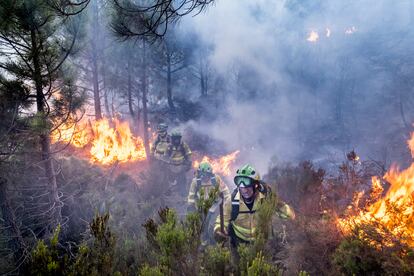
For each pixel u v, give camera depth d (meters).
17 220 5.98
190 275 2.53
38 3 4.59
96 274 2.46
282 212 3.64
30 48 5.31
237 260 2.93
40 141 5.85
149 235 2.92
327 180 4.97
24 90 5.36
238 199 3.50
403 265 2.58
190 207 5.76
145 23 3.99
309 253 3.17
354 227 3.22
